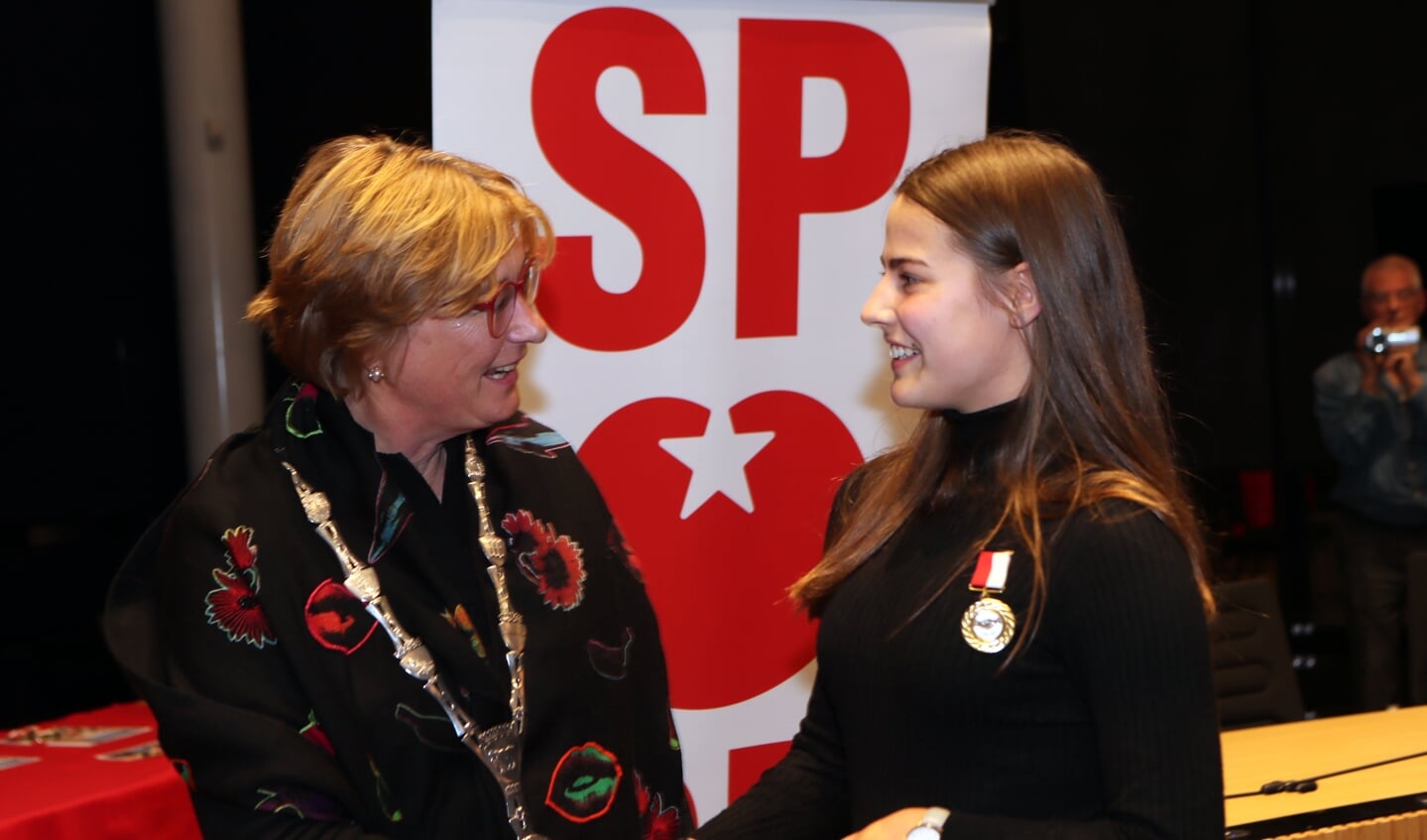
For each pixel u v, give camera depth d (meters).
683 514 1.90
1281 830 1.82
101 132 5.20
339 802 1.23
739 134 1.88
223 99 4.86
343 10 5.32
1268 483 5.88
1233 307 5.83
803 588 1.41
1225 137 5.78
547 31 1.77
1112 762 1.12
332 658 1.27
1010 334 1.26
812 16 1.91
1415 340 4.34
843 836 1.45
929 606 1.24
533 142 1.77
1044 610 1.17
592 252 1.82
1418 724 2.50
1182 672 1.12
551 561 1.42
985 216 1.23
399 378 1.29
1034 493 1.22
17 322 5.02
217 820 1.21
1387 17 5.68
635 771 1.45
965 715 1.20
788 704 1.97
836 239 1.95
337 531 1.31
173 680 1.24
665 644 1.90
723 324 1.90
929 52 1.98
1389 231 5.78
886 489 1.39
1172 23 5.69
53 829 2.08
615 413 1.86
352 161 1.31
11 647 4.98
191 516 1.30
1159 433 1.25
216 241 4.88
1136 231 5.71
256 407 5.01
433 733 1.29
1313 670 5.66
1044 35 5.54
